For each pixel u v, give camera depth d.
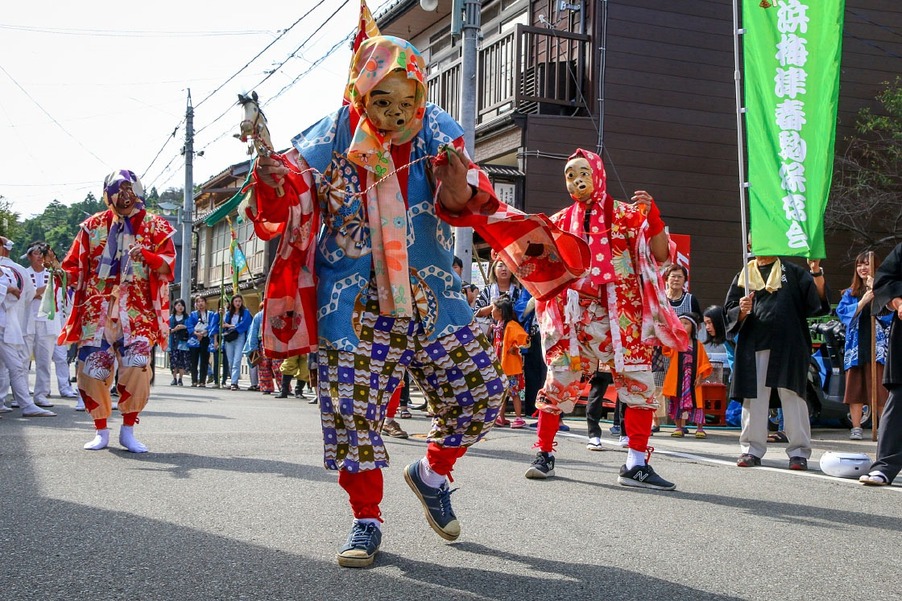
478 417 3.39
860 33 16.03
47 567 3.12
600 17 14.66
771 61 7.23
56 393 13.26
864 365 9.21
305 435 7.45
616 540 3.77
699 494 5.08
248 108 2.96
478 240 15.95
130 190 6.23
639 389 5.29
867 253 8.74
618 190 14.68
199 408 10.68
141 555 3.31
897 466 5.58
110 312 6.26
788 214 6.70
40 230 48.19
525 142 14.33
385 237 3.20
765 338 6.32
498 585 3.03
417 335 3.29
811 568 3.41
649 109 14.88
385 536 3.71
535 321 9.52
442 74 16.98
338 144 3.29
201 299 18.22
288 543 3.54
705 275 15.16
